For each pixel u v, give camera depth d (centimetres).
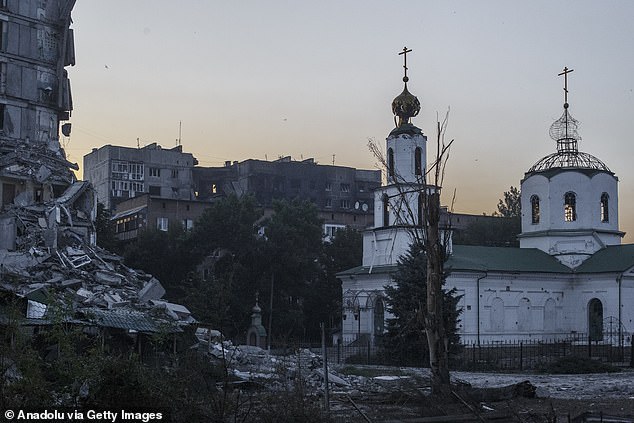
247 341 6072
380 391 2945
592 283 6988
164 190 11400
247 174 11550
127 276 4434
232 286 7400
